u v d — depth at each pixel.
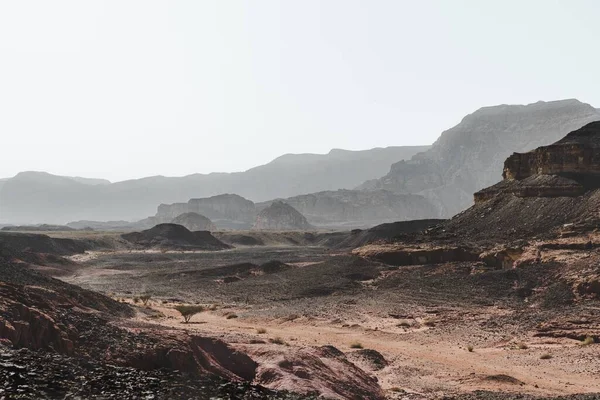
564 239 82.38
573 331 51.41
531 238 88.88
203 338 31.20
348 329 58.53
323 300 77.50
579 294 62.78
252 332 53.25
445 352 47.50
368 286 86.94
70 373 20.33
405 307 68.69
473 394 31.95
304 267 113.56
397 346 49.94
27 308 26.36
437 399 31.09
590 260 69.94
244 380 28.83
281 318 64.81
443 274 85.44
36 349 24.50
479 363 43.06
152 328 33.00
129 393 19.23
